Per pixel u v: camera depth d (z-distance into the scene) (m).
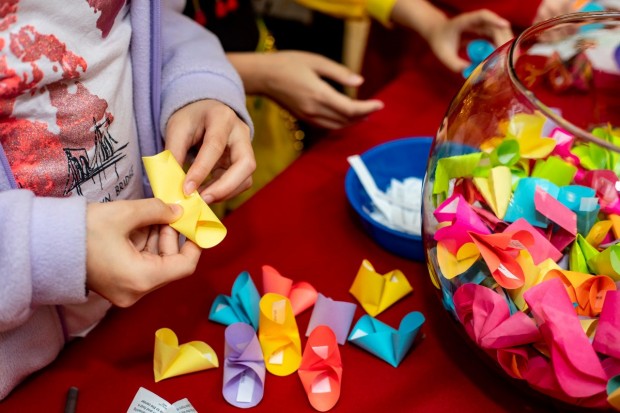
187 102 0.65
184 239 0.65
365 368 0.59
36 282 0.46
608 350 0.46
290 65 0.95
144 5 0.62
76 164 0.56
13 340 0.54
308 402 0.56
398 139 0.90
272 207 0.79
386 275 0.68
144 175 0.72
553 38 0.61
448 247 0.52
